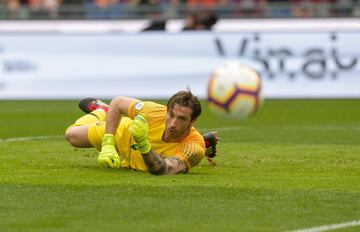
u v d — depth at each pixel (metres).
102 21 65.19
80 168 25.47
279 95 59.84
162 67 60.25
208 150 26.22
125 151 24.98
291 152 30.53
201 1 73.75
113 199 20.77
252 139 35.16
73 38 60.53
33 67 60.47
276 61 59.88
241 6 67.06
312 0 73.62
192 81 60.25
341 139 35.38
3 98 60.38
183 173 24.48
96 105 27.42
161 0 73.38
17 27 64.69
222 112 43.84
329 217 19.34
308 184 23.23
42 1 73.62
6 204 20.20
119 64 60.31
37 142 32.81
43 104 56.50
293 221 18.94
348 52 59.72
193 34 60.31
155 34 60.47
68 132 26.27
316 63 59.72
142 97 60.28
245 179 23.84
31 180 23.17
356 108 53.44
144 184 22.48
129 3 73.69
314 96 59.72
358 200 21.14
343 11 66.50
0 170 25.14
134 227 18.22
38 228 18.05
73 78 60.41
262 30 60.06
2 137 34.97
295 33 59.88
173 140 24.44
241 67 44.12
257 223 18.72
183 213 19.48
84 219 18.83
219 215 19.38
